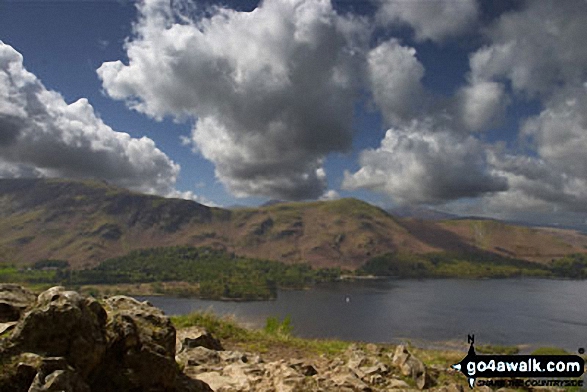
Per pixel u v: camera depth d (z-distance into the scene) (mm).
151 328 6469
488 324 114938
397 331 105750
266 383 8273
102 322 5898
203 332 11859
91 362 5238
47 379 4461
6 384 4418
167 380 6086
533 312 141125
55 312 5098
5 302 5629
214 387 7961
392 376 9773
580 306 158625
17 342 4820
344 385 8539
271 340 14734
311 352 13570
